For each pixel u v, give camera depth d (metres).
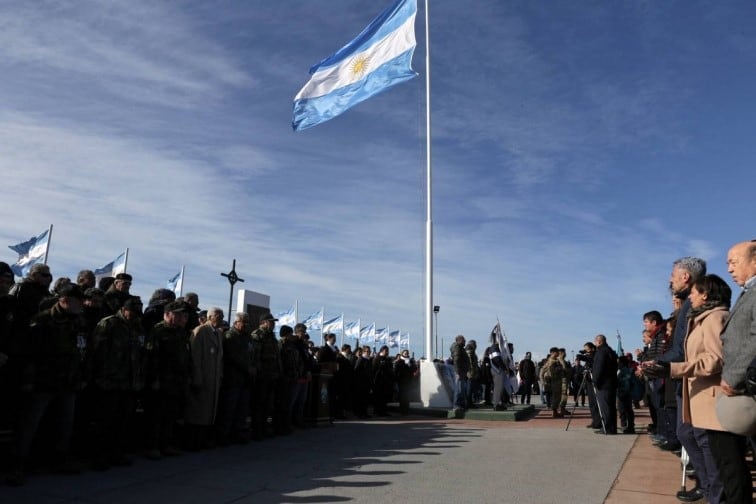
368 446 8.94
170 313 7.68
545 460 7.75
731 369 3.62
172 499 5.35
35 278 6.83
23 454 5.77
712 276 4.43
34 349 5.88
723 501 4.50
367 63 17.20
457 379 14.91
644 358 8.46
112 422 6.69
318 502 5.34
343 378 14.30
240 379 8.85
